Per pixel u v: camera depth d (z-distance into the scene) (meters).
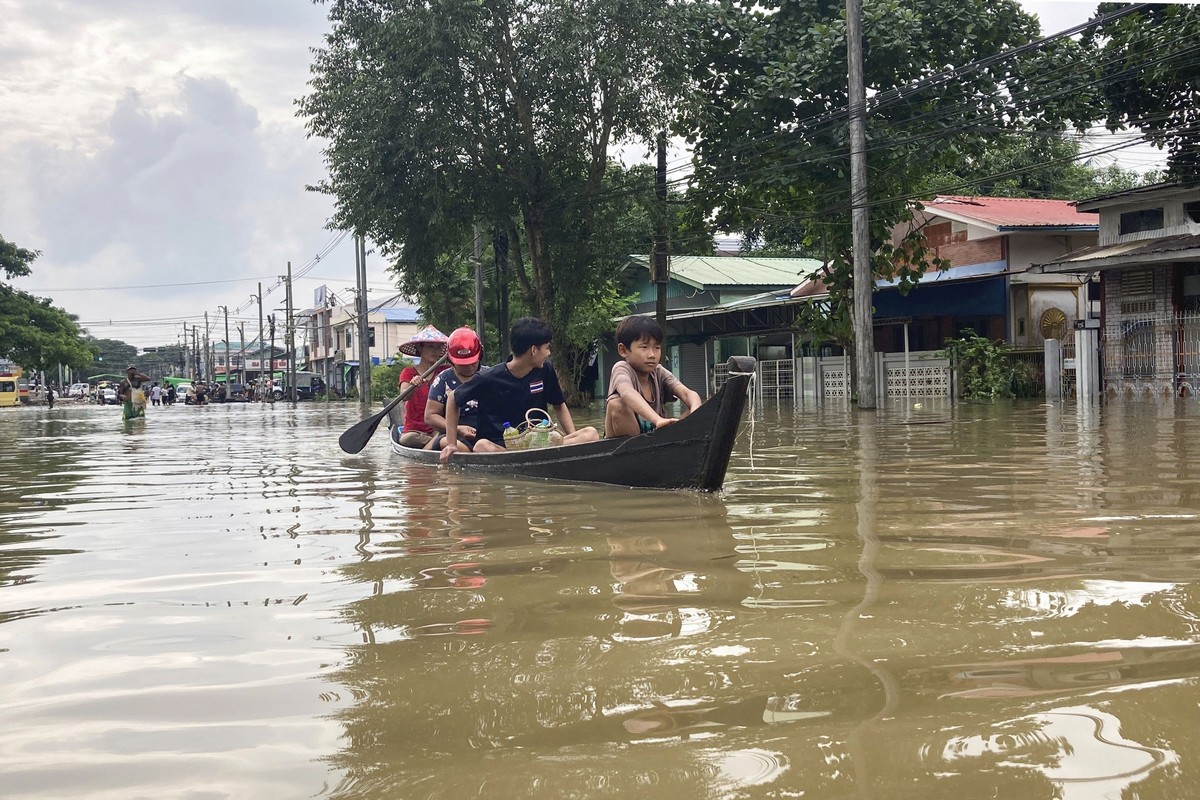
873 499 4.55
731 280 30.20
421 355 8.87
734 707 1.66
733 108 19.77
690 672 1.87
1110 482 4.98
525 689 1.80
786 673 1.84
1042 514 3.89
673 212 23.02
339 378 65.38
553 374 7.14
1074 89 16.53
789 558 3.07
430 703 1.75
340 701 1.78
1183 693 1.65
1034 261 21.66
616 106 21.69
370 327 59.47
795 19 19.97
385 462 7.89
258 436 13.80
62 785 1.44
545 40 20.92
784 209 21.03
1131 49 16.48
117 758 1.54
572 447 5.70
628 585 2.72
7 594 2.89
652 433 5.19
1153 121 17.17
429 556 3.33
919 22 18.11
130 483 6.63
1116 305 19.20
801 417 14.20
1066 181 31.25
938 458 6.71
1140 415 11.60
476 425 7.18
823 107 19.34
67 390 89.75
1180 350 17.95
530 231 23.92
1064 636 2.04
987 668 1.83
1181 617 2.17
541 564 3.10
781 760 1.43
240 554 3.50
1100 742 1.46
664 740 1.52
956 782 1.33
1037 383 20.09
